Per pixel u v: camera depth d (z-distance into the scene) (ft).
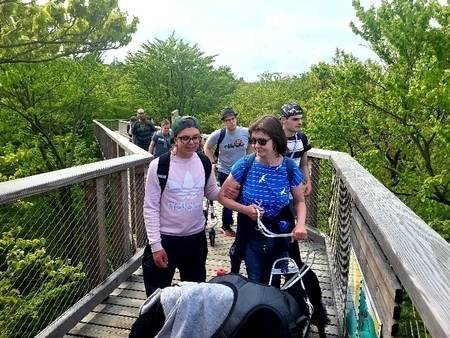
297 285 7.17
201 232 8.48
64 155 66.95
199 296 4.68
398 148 43.83
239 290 4.87
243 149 14.88
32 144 61.05
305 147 11.60
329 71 47.67
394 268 4.42
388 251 4.71
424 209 35.81
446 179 29.84
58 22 21.83
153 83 111.45
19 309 12.82
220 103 114.83
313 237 15.96
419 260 4.11
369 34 40.22
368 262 6.37
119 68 116.67
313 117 48.14
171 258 8.28
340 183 11.62
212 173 8.54
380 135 42.37
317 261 14.20
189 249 8.38
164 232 8.14
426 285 3.57
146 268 8.31
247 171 8.13
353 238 8.05
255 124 7.85
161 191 7.99
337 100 44.27
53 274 13.17
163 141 24.34
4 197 6.80
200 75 112.37
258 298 4.76
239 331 4.53
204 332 4.57
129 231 12.88
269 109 102.17
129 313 10.57
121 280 12.03
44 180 8.05
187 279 8.73
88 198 10.65
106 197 12.05
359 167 10.32
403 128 34.73
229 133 14.80
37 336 8.50
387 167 40.50
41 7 22.33
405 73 34.96
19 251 13.80
